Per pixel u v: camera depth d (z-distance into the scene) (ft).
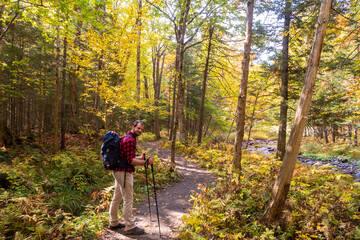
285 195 11.21
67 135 47.80
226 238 10.84
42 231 9.92
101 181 19.69
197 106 68.13
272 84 36.52
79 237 10.41
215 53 47.01
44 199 13.48
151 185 20.08
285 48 32.53
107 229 11.75
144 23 33.09
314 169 22.95
